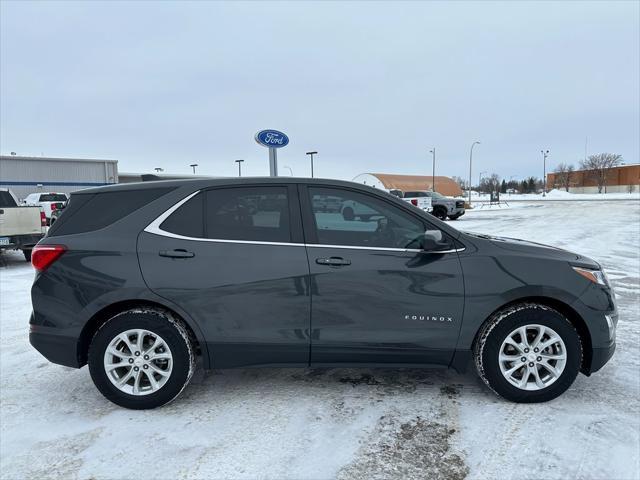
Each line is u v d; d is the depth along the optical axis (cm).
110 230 335
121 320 325
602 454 272
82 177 3002
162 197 342
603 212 2711
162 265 325
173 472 261
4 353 462
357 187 343
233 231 334
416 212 339
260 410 331
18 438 299
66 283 328
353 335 328
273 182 344
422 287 326
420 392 357
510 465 263
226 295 325
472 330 329
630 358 421
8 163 2708
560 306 340
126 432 304
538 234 1503
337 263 325
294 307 326
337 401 343
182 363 328
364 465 265
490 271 327
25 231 1018
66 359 330
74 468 265
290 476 255
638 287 721
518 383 332
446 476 254
